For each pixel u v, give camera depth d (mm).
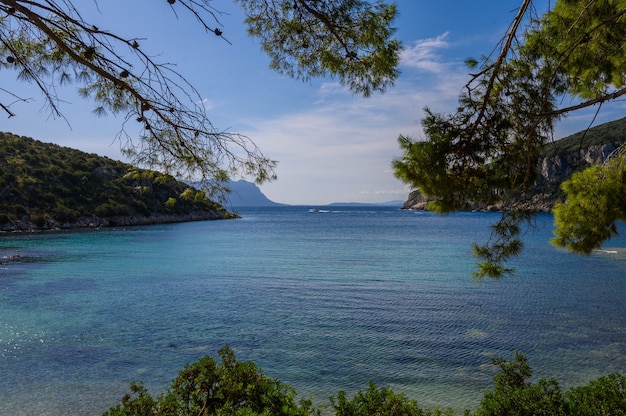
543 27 4711
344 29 3814
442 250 48844
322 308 21094
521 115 4461
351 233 78438
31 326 17953
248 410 4086
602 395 5926
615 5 4621
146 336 16594
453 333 16781
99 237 65062
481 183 4602
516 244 5238
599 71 5426
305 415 4645
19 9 2672
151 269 34844
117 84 3127
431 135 4398
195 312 20375
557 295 23859
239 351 14812
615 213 5344
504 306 21297
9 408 10594
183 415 4477
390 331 17062
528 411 6047
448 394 11359
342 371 13000
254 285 27625
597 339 15945
